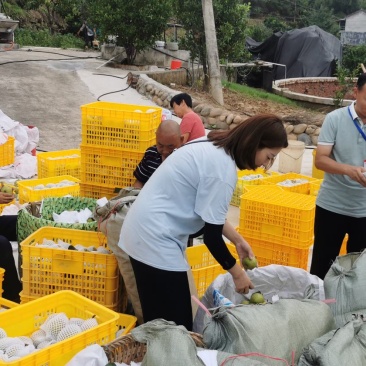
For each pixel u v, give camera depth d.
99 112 5.86
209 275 4.40
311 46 26.42
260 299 3.53
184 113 6.69
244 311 2.88
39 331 3.39
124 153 5.89
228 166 3.13
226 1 17.62
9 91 14.62
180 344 2.57
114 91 15.86
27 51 22.12
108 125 5.86
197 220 3.29
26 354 3.10
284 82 22.16
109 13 19.58
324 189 4.52
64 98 14.52
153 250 3.27
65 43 28.20
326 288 3.62
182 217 3.26
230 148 3.14
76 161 7.32
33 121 12.12
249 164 3.13
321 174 8.79
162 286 3.30
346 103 16.91
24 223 4.68
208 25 15.59
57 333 3.38
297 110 16.73
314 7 69.19
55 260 4.08
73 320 3.46
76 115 12.99
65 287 4.12
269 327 2.82
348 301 3.48
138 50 20.00
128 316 3.79
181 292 3.36
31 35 28.09
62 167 7.23
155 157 4.84
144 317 3.46
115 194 5.98
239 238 3.73
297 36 26.58
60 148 10.34
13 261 4.54
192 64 18.02
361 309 3.47
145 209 3.29
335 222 4.49
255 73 24.75
